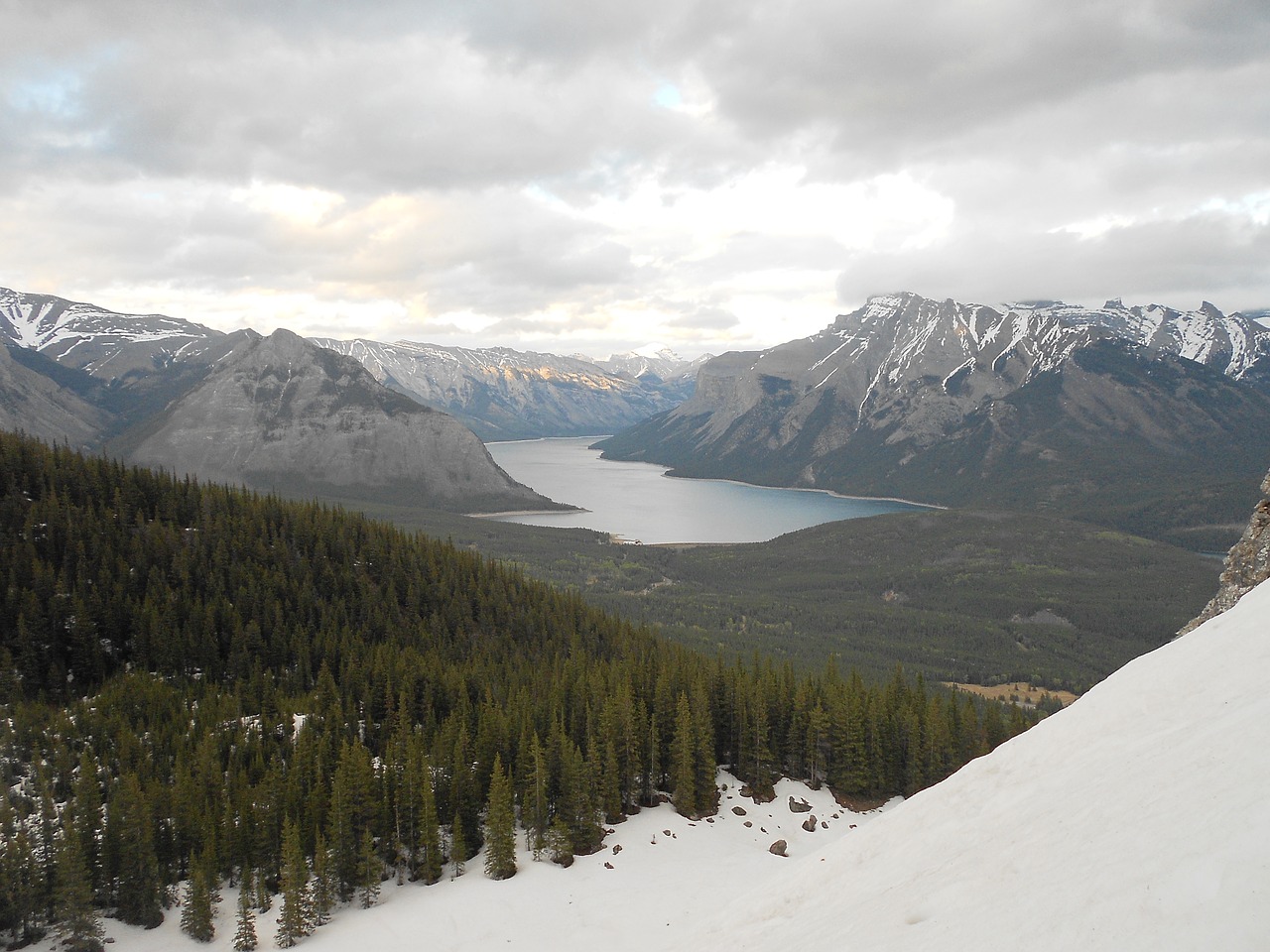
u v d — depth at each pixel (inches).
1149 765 816.9
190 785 2984.7
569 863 2706.7
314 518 6333.7
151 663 4466.0
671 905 2245.3
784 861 2716.5
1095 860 688.4
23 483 5728.3
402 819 2886.3
